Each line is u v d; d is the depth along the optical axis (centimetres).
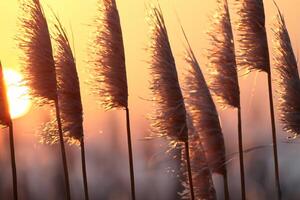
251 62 1419
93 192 2467
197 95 1459
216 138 1469
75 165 2322
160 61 1384
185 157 1467
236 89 1429
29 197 2427
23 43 1327
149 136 1407
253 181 2042
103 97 1380
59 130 1346
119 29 1377
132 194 1366
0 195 2427
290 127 1423
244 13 1416
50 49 1334
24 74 1326
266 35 1421
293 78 1423
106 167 2447
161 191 2266
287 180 2134
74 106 1374
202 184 1483
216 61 1430
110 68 1374
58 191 2353
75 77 1369
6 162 2416
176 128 1389
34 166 2405
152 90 1395
